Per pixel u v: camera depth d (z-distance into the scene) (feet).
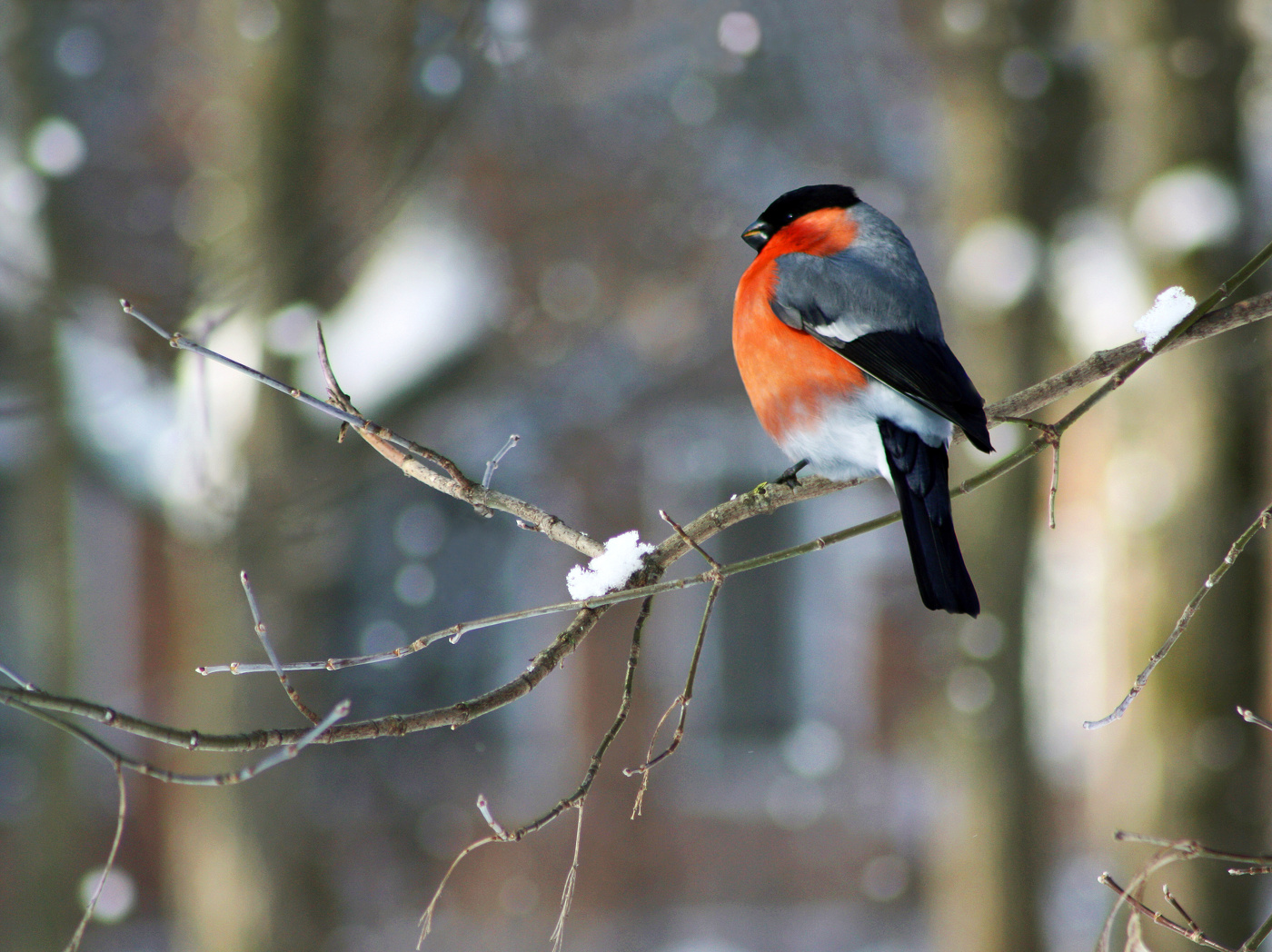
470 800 57.93
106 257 40.40
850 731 65.00
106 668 58.34
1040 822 43.68
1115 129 40.75
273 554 38.14
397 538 57.06
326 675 40.04
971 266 43.57
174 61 50.55
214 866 39.58
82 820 47.44
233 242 36.22
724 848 62.44
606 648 61.87
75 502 47.01
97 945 55.16
